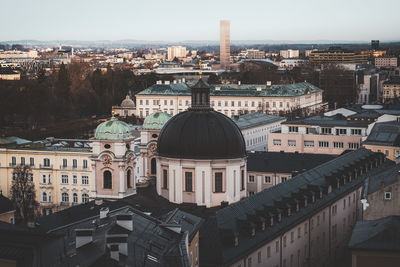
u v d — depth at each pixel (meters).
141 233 117.69
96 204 177.62
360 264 127.12
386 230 130.38
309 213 185.12
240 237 156.00
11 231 106.75
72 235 110.62
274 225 169.00
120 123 188.62
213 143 178.00
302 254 183.75
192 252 134.88
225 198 180.00
